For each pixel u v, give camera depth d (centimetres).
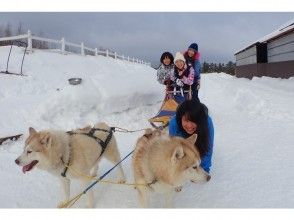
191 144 178
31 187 231
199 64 361
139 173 185
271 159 269
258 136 335
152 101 436
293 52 876
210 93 650
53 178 245
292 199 202
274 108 442
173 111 290
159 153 176
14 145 302
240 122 398
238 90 581
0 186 231
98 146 221
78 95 372
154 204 204
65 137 202
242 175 239
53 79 641
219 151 293
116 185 236
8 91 511
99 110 383
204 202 204
